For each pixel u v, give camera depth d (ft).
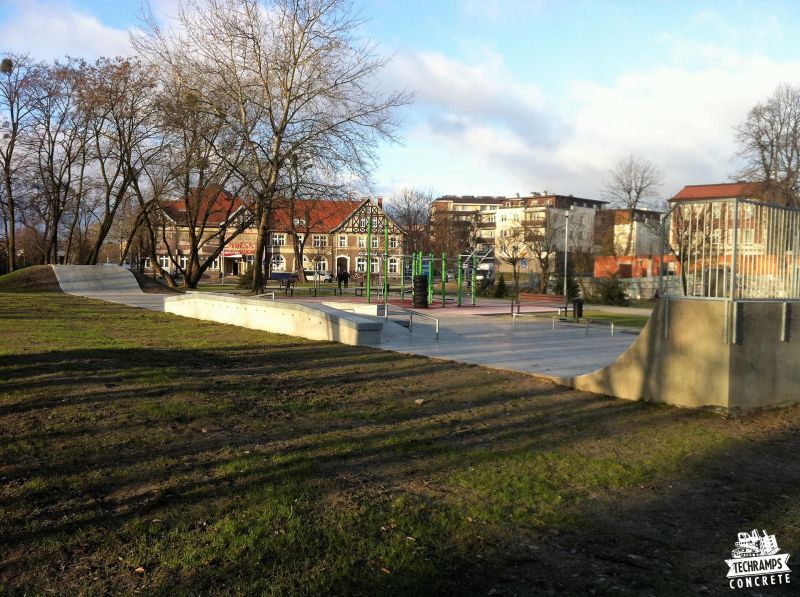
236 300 56.95
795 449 22.81
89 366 30.78
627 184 215.51
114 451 18.95
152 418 22.59
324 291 140.56
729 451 22.17
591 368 36.83
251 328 54.19
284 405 26.00
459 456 20.12
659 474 19.54
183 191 124.67
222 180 107.14
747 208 27.48
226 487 16.52
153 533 13.65
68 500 15.26
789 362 29.09
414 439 21.77
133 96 115.65
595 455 21.04
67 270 115.85
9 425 20.71
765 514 16.74
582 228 327.47
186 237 268.00
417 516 15.23
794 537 15.37
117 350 36.47
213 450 19.62
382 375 33.50
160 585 11.60
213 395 26.73
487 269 233.14
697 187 279.69
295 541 13.53
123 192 130.21
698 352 27.45
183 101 97.55
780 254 29.09
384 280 94.94
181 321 59.16
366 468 18.72
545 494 17.17
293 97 97.19
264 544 13.28
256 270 108.17
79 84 114.73
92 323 53.98
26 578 11.76
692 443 22.88
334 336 46.52
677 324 28.14
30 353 33.86
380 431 22.72
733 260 26.53
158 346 39.75
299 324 49.32
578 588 12.23
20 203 146.10
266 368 34.19
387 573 12.28
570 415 26.32
